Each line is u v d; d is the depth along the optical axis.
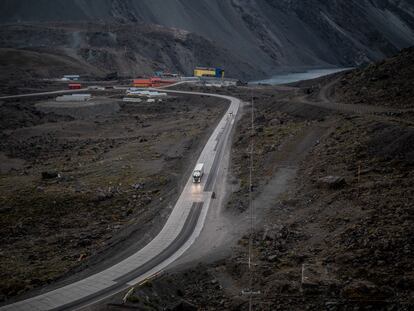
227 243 39.75
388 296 26.03
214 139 87.06
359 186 42.75
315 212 41.25
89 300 31.09
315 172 51.53
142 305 28.62
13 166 83.25
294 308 27.22
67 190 60.03
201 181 61.31
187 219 47.84
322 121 73.12
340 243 33.28
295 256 33.47
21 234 48.47
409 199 36.66
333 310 26.16
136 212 52.88
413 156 45.81
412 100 72.56
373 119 61.94
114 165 74.81
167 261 37.81
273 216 43.66
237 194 53.00
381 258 29.55
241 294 29.98
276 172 56.69
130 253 40.16
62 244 44.94
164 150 83.69
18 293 33.59
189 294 31.39
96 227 49.16
